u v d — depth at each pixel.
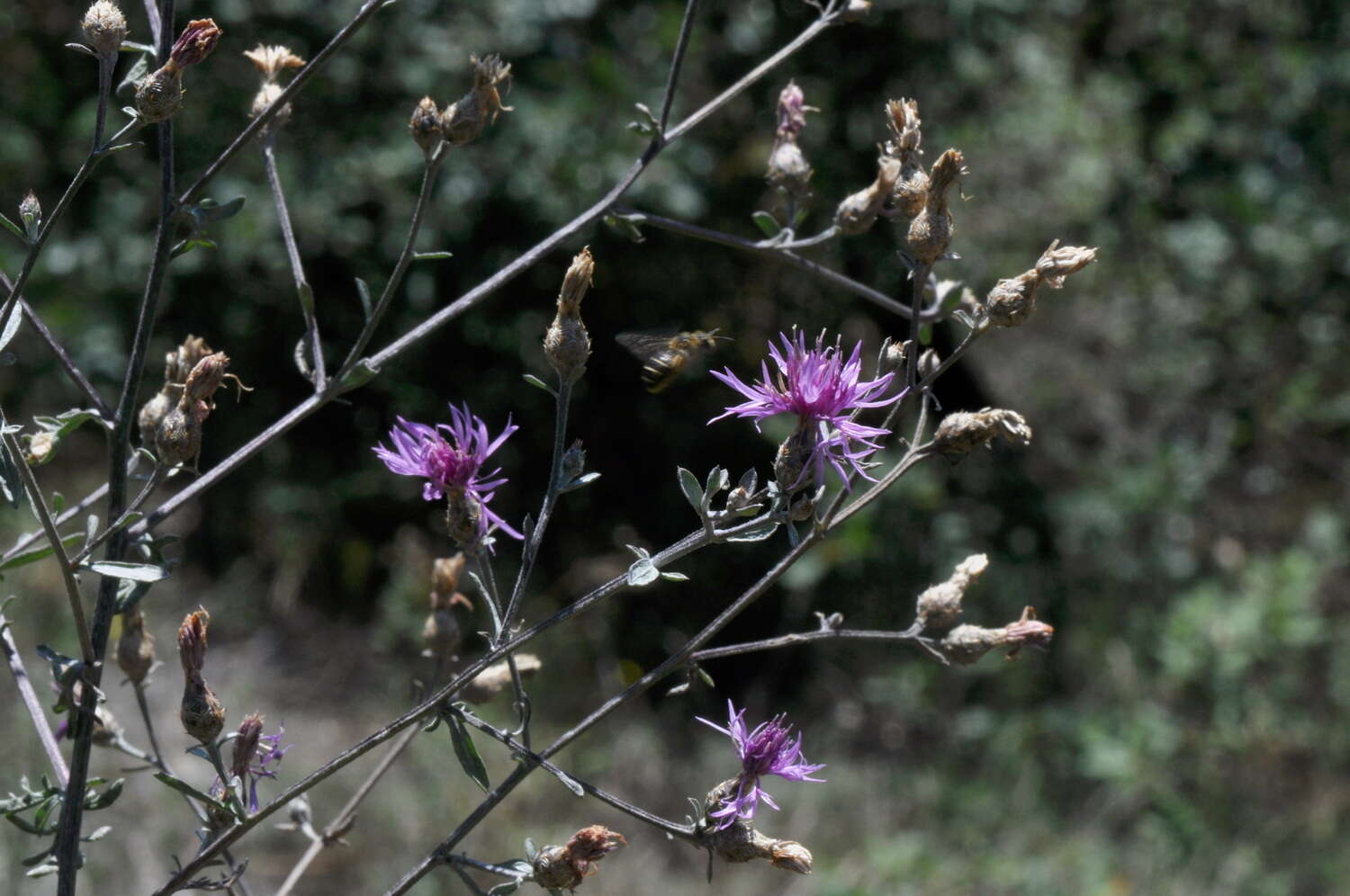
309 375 2.71
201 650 2.28
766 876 7.87
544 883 2.35
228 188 9.02
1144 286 11.72
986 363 12.28
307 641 9.66
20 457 2.13
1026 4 9.59
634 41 9.15
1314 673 9.75
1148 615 10.26
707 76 9.35
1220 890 8.09
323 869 7.25
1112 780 8.97
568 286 2.45
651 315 9.76
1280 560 10.31
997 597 9.86
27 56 9.55
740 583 9.94
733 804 2.40
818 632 2.64
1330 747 9.23
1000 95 11.44
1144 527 10.76
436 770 8.09
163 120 2.32
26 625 8.21
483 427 2.48
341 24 8.93
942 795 8.77
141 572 2.23
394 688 9.26
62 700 2.31
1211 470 11.12
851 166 9.54
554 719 8.95
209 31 2.31
